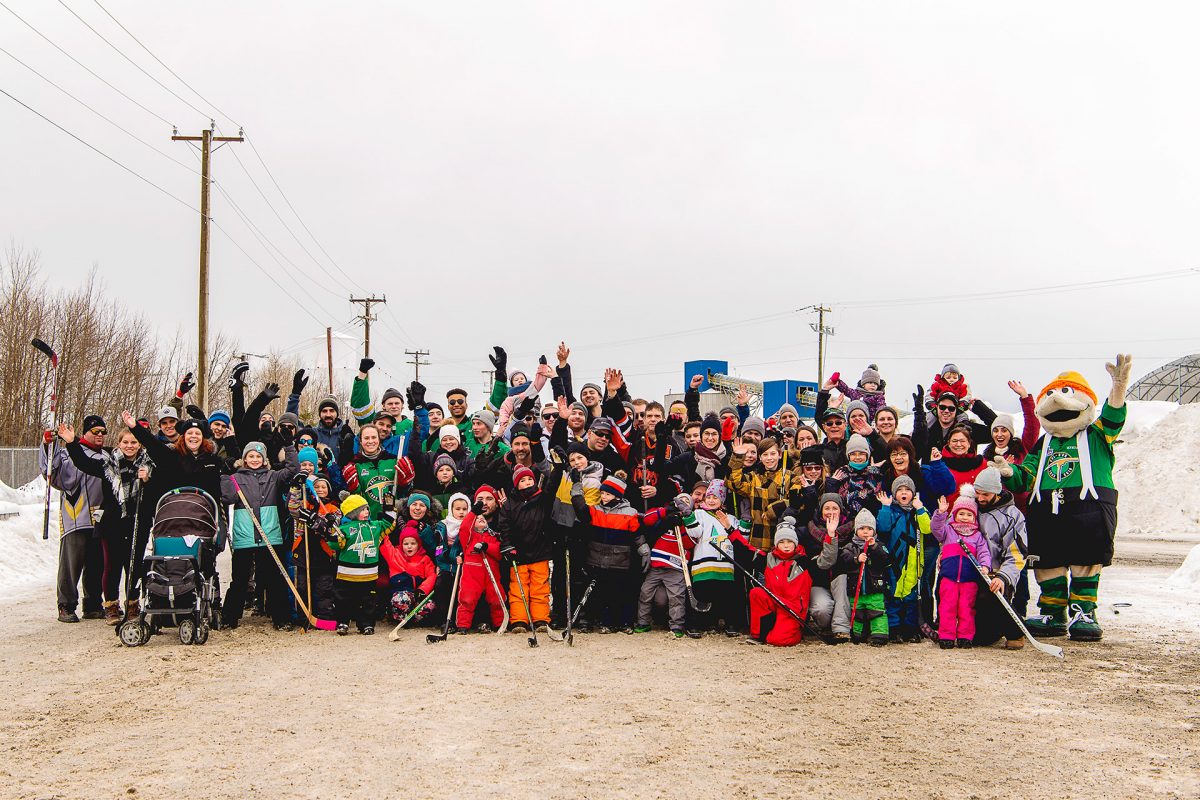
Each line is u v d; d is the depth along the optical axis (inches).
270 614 405.1
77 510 411.8
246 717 254.4
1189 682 296.4
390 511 397.1
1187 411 1435.8
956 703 270.7
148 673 308.2
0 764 216.1
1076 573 371.6
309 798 193.9
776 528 378.9
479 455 413.4
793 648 353.1
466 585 384.2
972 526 356.5
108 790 198.8
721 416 453.1
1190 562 552.4
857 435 382.3
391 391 466.3
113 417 1386.6
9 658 332.5
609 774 208.5
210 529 367.9
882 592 361.1
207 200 1081.4
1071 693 281.9
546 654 339.6
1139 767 214.5
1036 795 196.7
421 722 248.8
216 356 1728.6
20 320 1333.7
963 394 427.8
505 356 502.9
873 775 208.8
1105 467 366.9
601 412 443.8
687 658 334.0
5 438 1285.7
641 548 383.6
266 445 430.9
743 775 208.4
